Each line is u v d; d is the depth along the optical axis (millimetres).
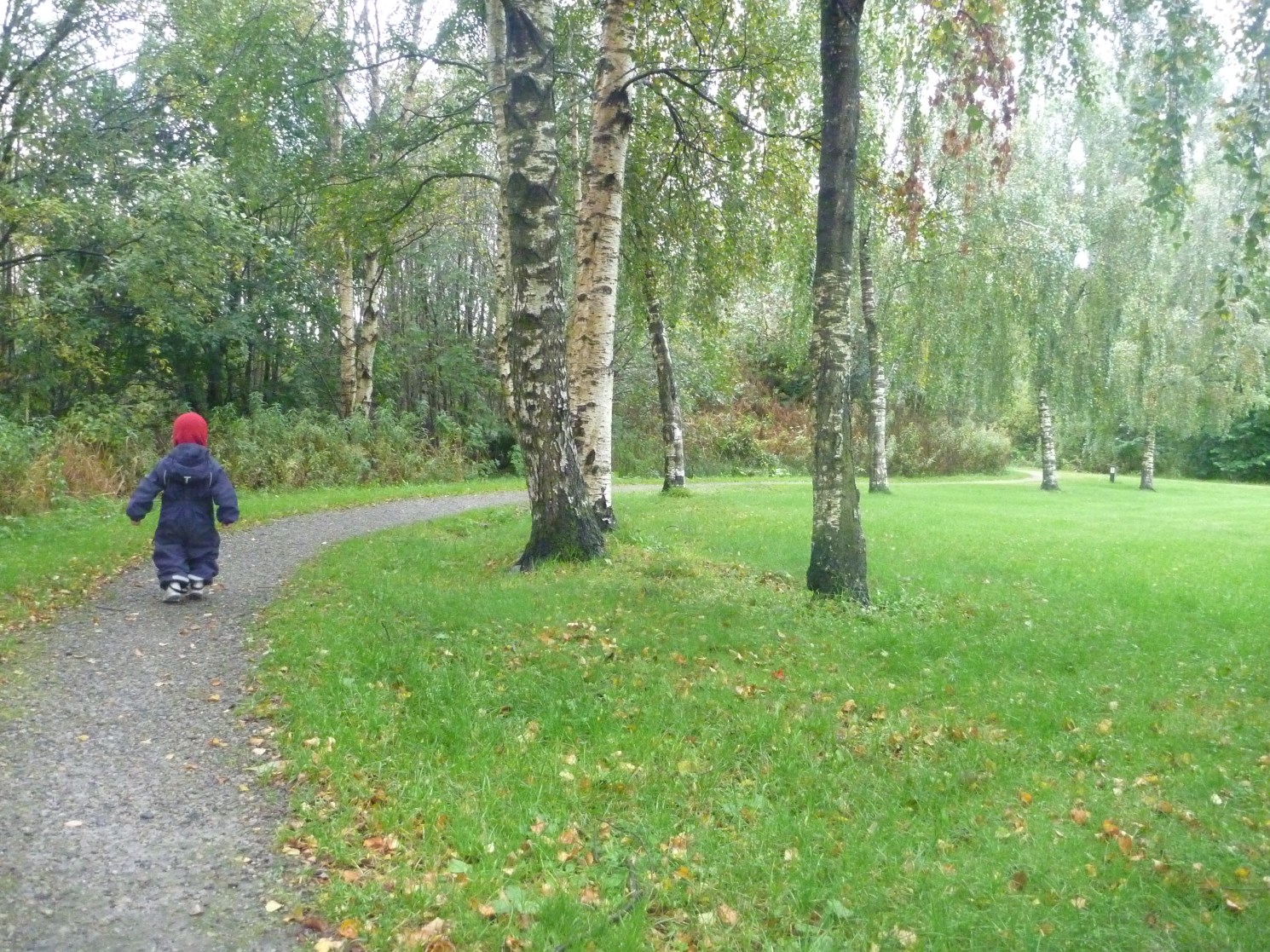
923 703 6707
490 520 15875
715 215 14422
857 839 4621
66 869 3875
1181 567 13336
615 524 13258
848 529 9625
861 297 27750
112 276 19406
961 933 3826
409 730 5574
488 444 33344
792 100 13266
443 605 8383
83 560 10195
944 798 5156
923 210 12094
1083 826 4855
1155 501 29641
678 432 23312
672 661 7234
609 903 3898
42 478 14930
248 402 27969
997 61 9055
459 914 3688
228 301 26453
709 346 19172
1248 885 4211
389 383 33906
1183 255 27906
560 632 7773
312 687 6105
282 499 18531
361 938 3518
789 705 6430
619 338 29812
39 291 20766
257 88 15789
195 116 21672
